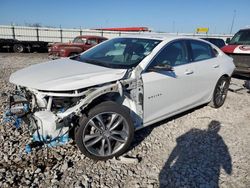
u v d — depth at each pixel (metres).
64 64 3.50
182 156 3.25
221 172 2.94
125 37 4.18
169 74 3.55
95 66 3.32
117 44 4.00
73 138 2.98
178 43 3.91
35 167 2.84
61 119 2.67
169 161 3.12
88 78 2.85
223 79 4.92
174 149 3.41
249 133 4.03
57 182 2.62
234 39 8.77
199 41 4.42
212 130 4.07
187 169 2.97
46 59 14.60
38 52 20.59
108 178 2.74
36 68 3.38
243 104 5.53
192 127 4.15
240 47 7.73
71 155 3.12
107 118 2.96
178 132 3.93
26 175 2.70
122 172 2.86
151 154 3.26
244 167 3.06
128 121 3.03
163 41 3.68
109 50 3.91
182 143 3.59
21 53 19.31
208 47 4.64
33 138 2.79
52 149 3.20
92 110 2.80
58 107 2.86
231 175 2.89
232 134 3.97
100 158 2.97
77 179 2.70
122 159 3.05
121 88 2.90
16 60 13.30
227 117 4.68
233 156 3.29
